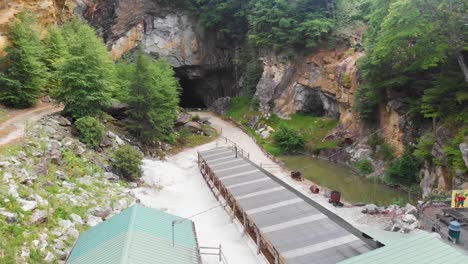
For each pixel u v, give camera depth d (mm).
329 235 20344
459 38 33750
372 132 48344
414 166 38844
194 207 30547
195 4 78812
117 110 46250
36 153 26641
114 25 78312
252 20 67062
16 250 16688
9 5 43188
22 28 41031
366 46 45562
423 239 14922
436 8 32812
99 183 29359
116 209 26328
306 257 18328
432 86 39281
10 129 30953
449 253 13844
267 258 21969
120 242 16547
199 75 83062
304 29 59938
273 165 46281
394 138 43531
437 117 36500
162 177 37562
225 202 30641
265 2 64938
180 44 79500
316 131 57625
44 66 44188
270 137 58625
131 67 49031
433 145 34594
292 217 23031
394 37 34812
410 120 41156
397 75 42312
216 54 81125
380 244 18219
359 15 60844
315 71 60875
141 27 77500
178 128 58000
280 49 65562
